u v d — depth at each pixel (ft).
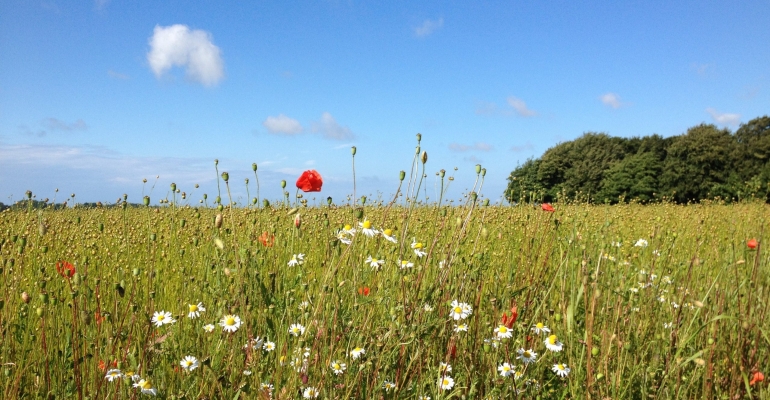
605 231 16.66
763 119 166.91
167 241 17.15
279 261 12.68
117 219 21.27
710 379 9.77
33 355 9.12
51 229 17.31
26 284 11.84
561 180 154.81
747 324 10.50
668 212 35.76
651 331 11.45
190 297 11.69
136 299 11.27
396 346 8.93
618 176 151.74
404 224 9.81
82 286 8.79
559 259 13.16
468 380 9.20
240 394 8.13
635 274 14.10
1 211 21.44
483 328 10.23
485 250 13.28
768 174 139.54
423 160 9.66
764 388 10.32
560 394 9.98
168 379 8.83
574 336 10.39
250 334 8.50
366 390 8.66
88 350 8.57
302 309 9.16
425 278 10.83
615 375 9.50
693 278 14.39
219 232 14.10
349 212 17.17
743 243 16.03
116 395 7.93
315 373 8.23
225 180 8.52
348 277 10.16
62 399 8.38
